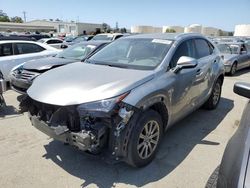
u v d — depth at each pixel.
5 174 3.04
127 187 2.83
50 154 3.51
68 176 3.01
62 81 3.07
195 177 3.03
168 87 3.31
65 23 66.31
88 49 7.07
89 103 2.66
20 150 3.61
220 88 5.70
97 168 3.19
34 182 2.89
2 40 7.52
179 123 4.74
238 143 1.93
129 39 4.30
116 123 2.70
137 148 2.95
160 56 3.59
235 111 5.52
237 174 1.65
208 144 3.88
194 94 4.22
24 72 5.82
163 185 2.87
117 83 2.88
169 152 3.61
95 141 2.70
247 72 12.06
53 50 8.55
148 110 3.09
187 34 4.45
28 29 64.94
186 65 3.39
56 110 2.84
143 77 3.08
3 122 4.66
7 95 6.59
